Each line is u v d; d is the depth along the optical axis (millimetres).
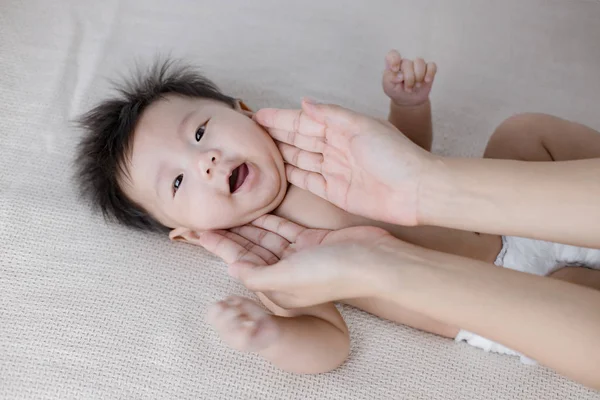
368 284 1015
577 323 899
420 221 1064
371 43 1612
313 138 1203
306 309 1179
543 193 959
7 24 1610
